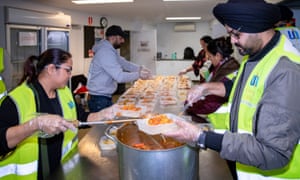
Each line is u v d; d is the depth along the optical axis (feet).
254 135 3.10
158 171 3.22
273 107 2.93
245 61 4.07
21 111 4.66
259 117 3.01
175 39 39.01
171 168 3.23
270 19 3.18
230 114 4.14
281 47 3.40
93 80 10.80
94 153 4.94
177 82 14.74
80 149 5.13
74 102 5.87
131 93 11.76
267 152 2.90
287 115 2.87
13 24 12.56
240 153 3.03
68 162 4.58
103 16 24.66
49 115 4.05
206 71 12.86
